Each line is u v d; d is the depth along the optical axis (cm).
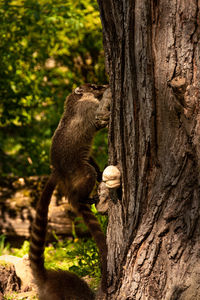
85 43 1719
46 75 1708
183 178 628
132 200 682
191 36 607
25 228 1470
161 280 643
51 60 1794
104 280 723
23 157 1867
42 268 873
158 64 628
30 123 1814
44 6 1566
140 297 657
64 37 1688
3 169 1808
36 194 1491
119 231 714
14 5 1561
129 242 673
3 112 1666
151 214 652
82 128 986
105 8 696
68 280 852
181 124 625
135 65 652
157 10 621
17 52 1636
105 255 751
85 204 938
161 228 642
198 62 608
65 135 991
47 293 847
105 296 711
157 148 650
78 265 1034
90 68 1759
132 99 664
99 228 873
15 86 1636
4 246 1470
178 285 623
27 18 1594
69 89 1736
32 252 876
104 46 729
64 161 972
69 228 1428
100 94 1031
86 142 987
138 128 665
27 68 1659
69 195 968
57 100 1655
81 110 1000
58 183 985
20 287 1020
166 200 640
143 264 656
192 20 605
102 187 796
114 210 731
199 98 610
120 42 673
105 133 1578
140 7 630
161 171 646
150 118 642
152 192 654
